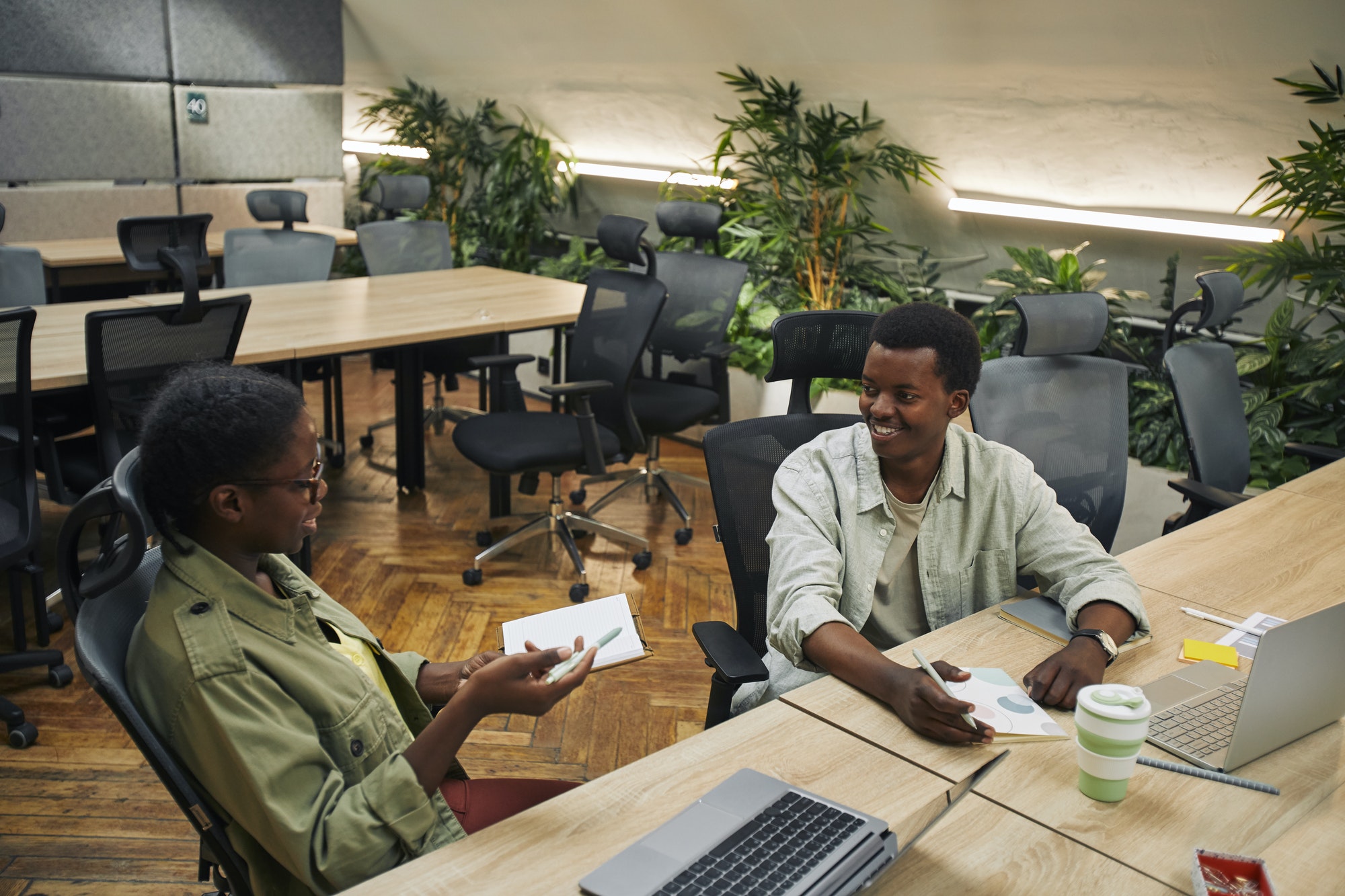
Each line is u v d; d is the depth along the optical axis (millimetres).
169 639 1089
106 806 2174
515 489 4297
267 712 1091
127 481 1137
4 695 2607
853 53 3965
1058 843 1132
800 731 1333
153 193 5848
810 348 2080
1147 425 3953
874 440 1589
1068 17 3268
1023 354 2533
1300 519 2240
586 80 5172
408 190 5207
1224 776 1269
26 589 3170
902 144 4352
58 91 5406
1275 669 1238
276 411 1125
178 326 2898
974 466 1682
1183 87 3309
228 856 1127
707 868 1011
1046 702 1417
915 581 1714
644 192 5855
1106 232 4121
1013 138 3957
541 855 1070
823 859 1022
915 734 1334
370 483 4344
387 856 1108
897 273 5066
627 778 1216
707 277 4129
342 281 4656
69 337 3277
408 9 5477
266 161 6223
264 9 5934
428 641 2992
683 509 3834
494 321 3822
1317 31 2873
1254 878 1050
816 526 1664
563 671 1183
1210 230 3717
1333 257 3455
